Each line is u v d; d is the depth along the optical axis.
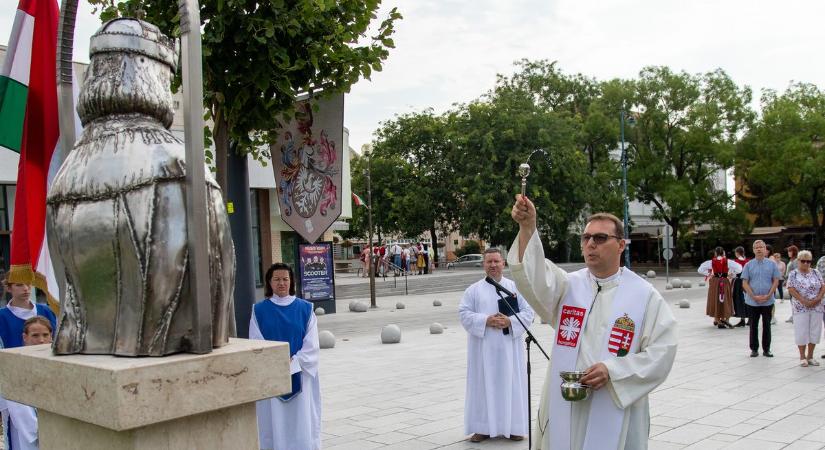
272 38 5.13
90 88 2.74
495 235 37.84
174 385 2.41
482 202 37.44
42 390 2.61
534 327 16.72
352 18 5.84
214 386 2.52
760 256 12.03
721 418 7.72
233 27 5.08
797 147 39.31
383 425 7.76
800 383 9.60
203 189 2.58
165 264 2.53
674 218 43.25
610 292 3.69
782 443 6.71
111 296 2.58
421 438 7.20
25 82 5.29
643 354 3.47
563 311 3.74
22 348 2.98
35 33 5.30
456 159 39.66
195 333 2.54
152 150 2.64
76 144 2.77
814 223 41.22
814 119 40.16
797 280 10.96
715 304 16.03
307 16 5.25
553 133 38.16
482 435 7.13
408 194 41.56
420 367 11.62
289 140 6.16
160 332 2.51
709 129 40.19
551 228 39.19
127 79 2.74
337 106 5.91
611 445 3.40
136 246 2.51
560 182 38.78
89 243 2.57
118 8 5.18
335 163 5.92
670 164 41.81
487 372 7.05
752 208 49.12
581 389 3.34
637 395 3.42
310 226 6.05
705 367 11.04
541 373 10.56
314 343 6.21
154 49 2.84
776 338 14.25
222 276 2.75
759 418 7.69
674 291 29.27
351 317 21.00
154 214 2.54
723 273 15.98
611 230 3.67
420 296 29.52
